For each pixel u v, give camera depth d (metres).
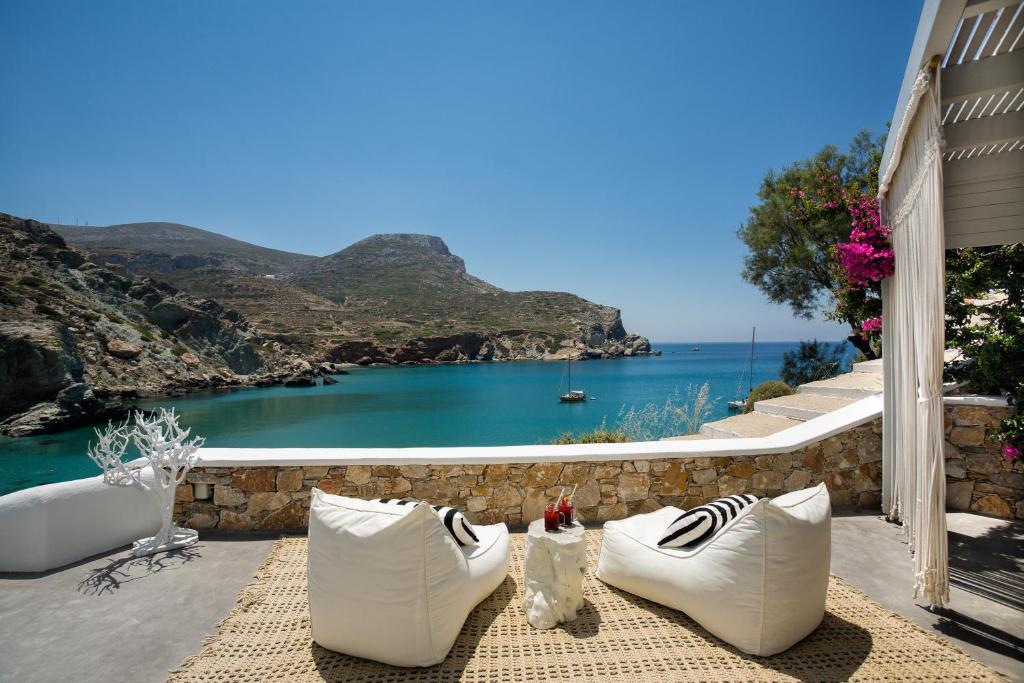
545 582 2.80
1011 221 3.32
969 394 4.86
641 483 4.47
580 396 37.06
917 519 3.09
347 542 2.40
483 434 24.94
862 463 4.81
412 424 27.94
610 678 2.27
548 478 4.37
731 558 2.54
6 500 3.45
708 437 6.82
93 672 2.33
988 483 4.54
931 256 2.88
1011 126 2.81
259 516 4.23
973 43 2.45
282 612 2.90
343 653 2.48
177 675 2.29
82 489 3.67
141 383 36.28
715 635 2.61
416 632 2.35
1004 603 3.01
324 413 32.00
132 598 3.07
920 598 3.08
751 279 14.66
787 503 2.63
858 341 11.98
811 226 12.46
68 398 23.94
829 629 2.72
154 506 4.09
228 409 33.16
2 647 2.54
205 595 3.12
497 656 2.46
